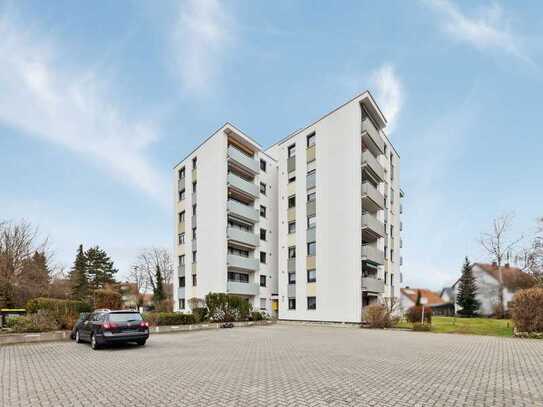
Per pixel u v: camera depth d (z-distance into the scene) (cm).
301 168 3469
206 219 3766
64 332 1731
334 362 1030
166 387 736
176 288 4150
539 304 1773
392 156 4031
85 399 656
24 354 1248
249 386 736
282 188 3653
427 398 639
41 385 773
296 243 3384
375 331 2220
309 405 600
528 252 3447
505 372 872
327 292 3033
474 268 5328
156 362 1053
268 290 4084
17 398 671
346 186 3058
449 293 5969
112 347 1424
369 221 3003
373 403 609
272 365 987
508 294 4659
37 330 1778
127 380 809
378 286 3072
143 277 6762
